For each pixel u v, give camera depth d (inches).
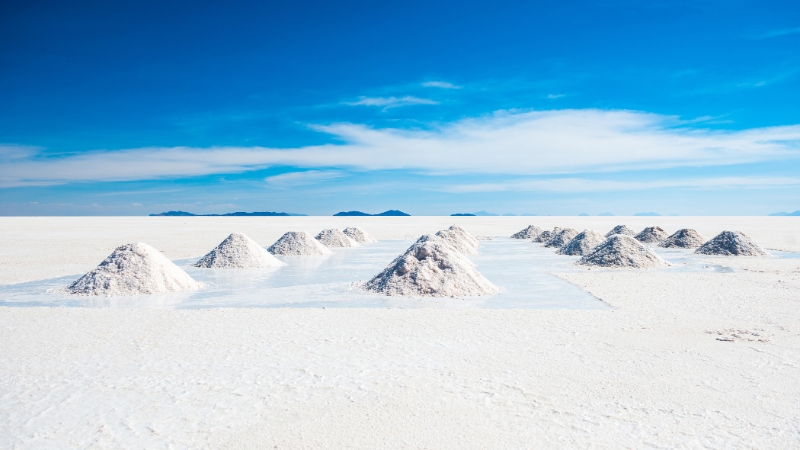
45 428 183.0
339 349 279.6
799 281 529.3
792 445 167.8
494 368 245.9
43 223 2416.3
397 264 518.3
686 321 345.7
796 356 261.6
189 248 989.8
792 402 202.2
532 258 823.1
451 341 296.0
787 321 342.3
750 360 255.4
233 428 181.8
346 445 169.0
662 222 2716.5
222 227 2026.3
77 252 898.1
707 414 191.6
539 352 272.5
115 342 295.3
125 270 506.9
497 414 192.7
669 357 261.6
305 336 309.0
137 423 186.4
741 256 816.3
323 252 916.0
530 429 180.1
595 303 422.9
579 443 169.5
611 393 212.7
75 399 208.8
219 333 316.8
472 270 517.3
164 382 227.9
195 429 181.2
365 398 208.8
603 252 719.1
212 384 225.1
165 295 476.7
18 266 697.6
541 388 219.0
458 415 192.1
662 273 610.9
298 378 232.8
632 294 461.7
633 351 273.6
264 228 1935.3
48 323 346.9
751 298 431.2
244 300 448.1
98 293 479.8
